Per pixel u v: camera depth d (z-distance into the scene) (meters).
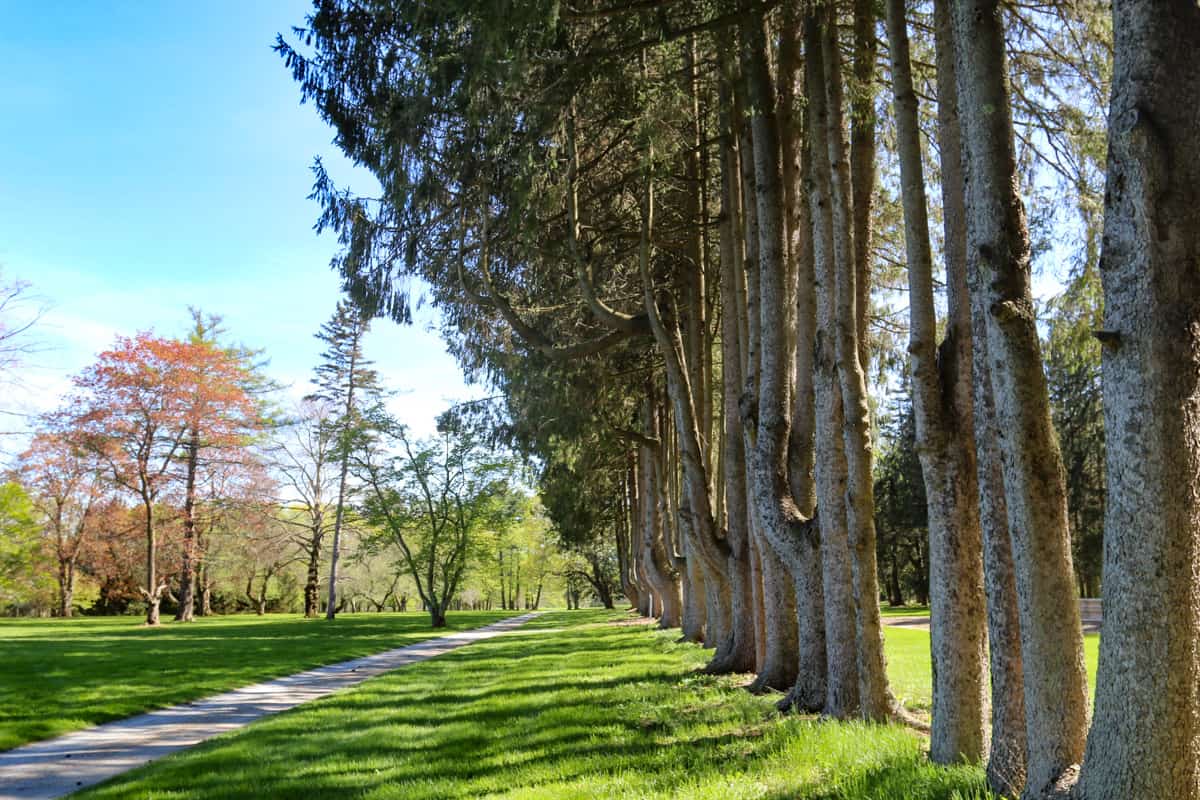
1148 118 3.32
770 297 10.01
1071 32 8.16
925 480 6.11
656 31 8.30
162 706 12.36
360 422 39.31
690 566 20.44
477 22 6.86
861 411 7.49
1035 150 8.89
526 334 11.91
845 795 4.75
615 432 21.33
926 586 55.12
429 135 9.17
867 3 8.02
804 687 8.73
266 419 42.53
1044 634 4.32
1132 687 3.34
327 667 18.80
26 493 40.03
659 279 17.22
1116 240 3.44
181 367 38.50
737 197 13.02
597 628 31.48
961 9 4.93
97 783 7.20
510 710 10.11
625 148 12.63
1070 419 29.33
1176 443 3.29
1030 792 4.28
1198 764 3.25
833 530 8.02
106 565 42.47
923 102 10.73
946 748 5.65
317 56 9.06
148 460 38.44
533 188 9.13
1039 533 4.39
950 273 6.05
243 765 7.43
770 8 7.98
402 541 39.22
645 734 7.75
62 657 19.03
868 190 8.25
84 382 37.06
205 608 55.59
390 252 10.88
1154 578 3.29
